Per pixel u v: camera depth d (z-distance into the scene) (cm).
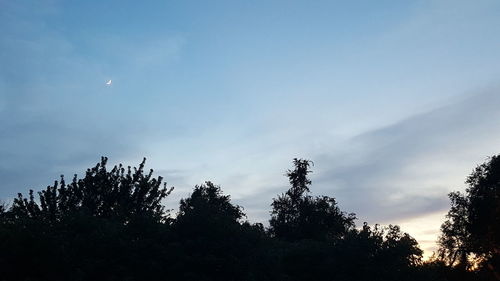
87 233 2411
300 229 5534
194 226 2480
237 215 3288
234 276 2330
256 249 2531
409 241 3006
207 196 4394
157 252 2341
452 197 4878
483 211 4575
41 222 2245
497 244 4506
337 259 2803
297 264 2819
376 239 2914
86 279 2164
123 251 2305
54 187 3531
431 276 3047
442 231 4856
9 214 3222
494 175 4762
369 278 2717
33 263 1997
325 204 5712
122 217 2803
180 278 2269
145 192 3672
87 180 3638
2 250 2012
